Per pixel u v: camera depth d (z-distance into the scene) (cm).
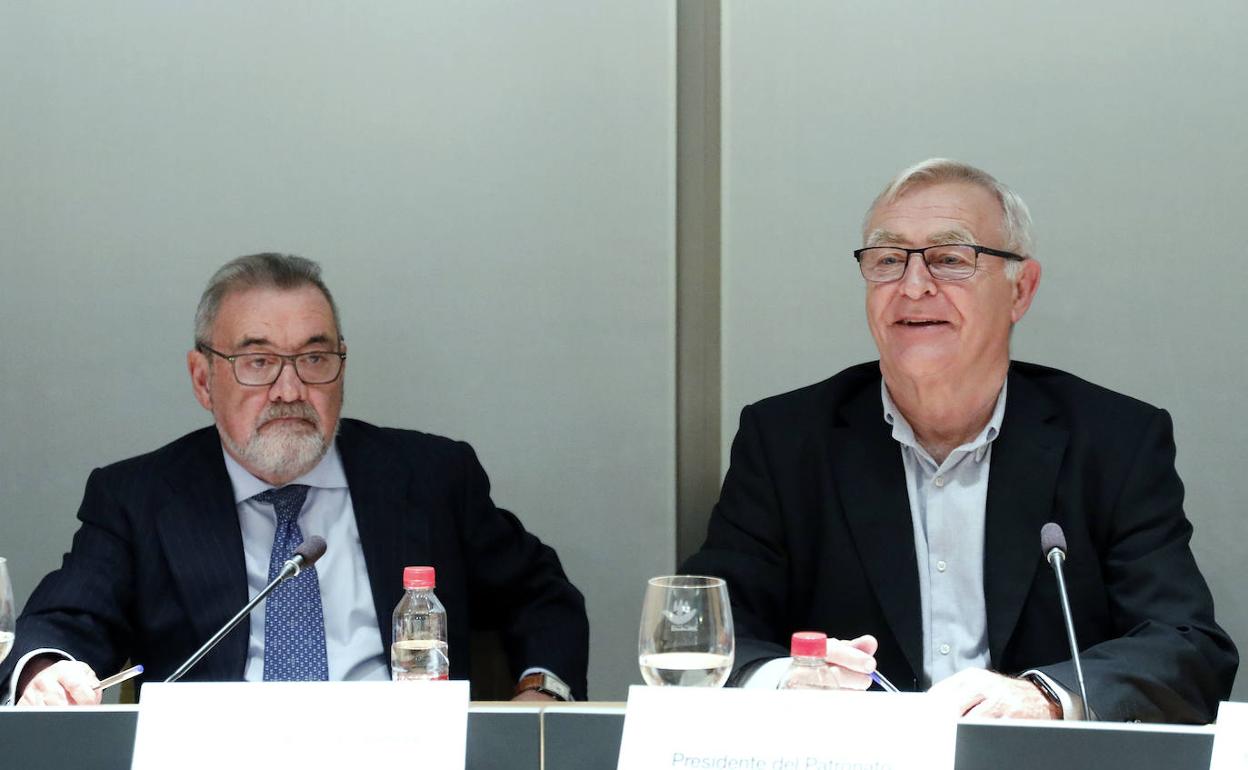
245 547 282
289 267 287
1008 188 271
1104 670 212
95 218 363
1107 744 152
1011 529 262
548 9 361
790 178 359
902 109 356
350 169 364
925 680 263
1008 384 278
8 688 238
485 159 364
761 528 280
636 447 367
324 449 282
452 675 285
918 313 261
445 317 367
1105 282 354
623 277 364
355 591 283
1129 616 250
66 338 365
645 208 363
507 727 165
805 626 279
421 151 364
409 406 367
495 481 369
